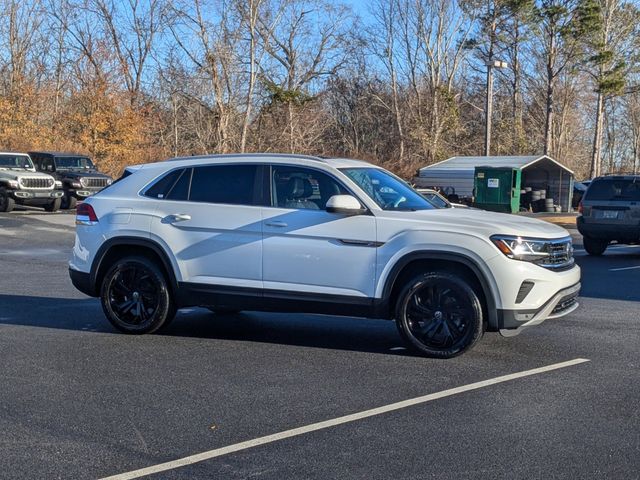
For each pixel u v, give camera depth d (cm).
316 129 4872
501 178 3158
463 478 436
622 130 7306
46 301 1005
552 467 452
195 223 762
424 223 697
